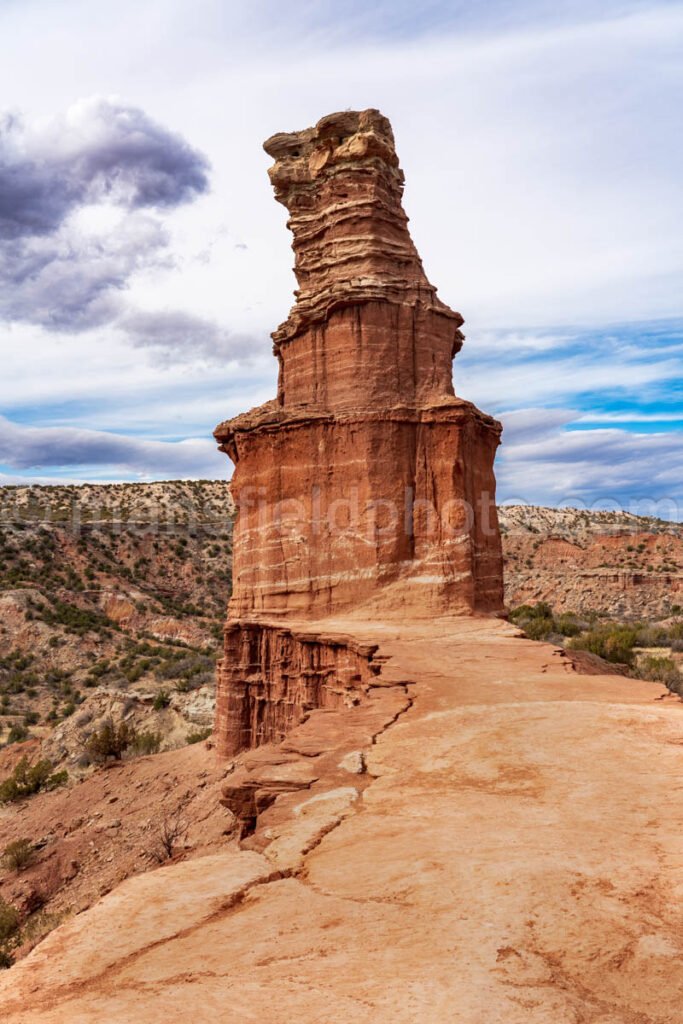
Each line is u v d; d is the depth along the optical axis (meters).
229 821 22.64
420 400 27.84
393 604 25.73
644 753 11.40
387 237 28.72
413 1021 4.54
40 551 112.12
